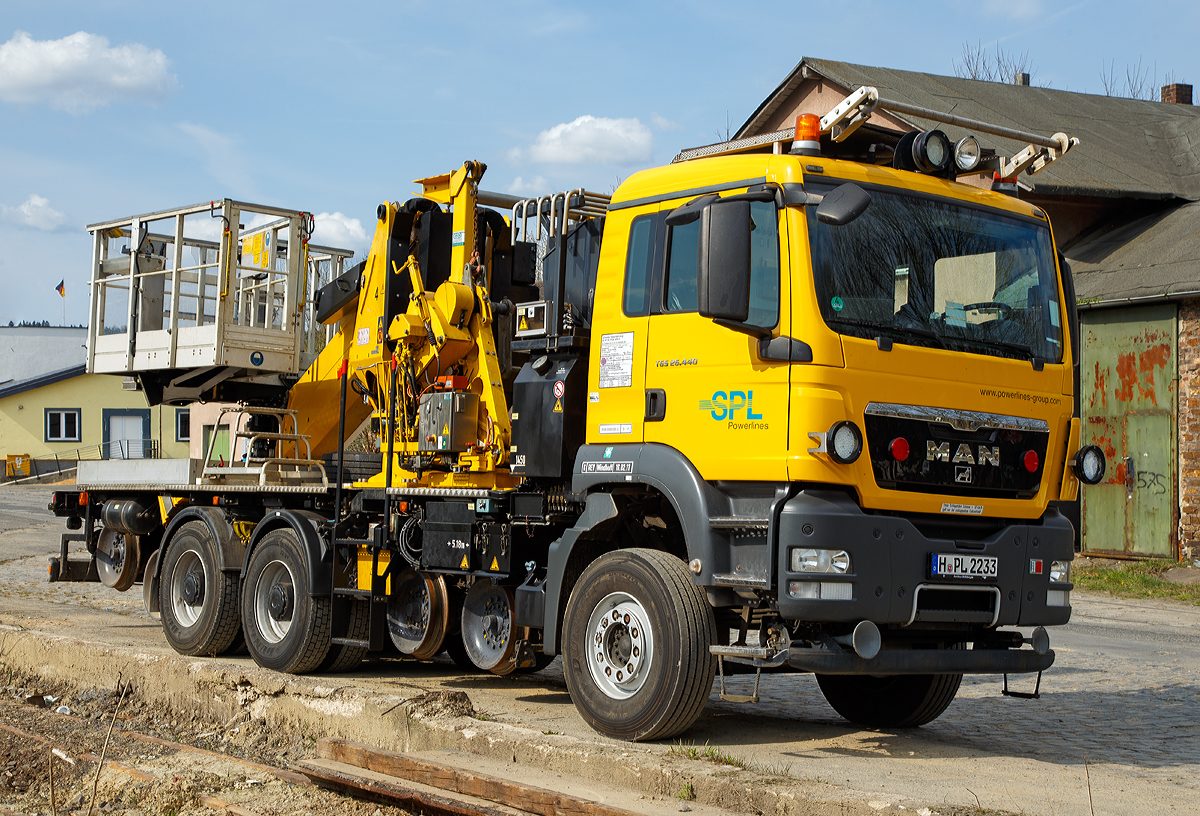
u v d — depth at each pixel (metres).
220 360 10.82
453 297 8.64
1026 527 6.78
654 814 5.20
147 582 11.44
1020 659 6.75
